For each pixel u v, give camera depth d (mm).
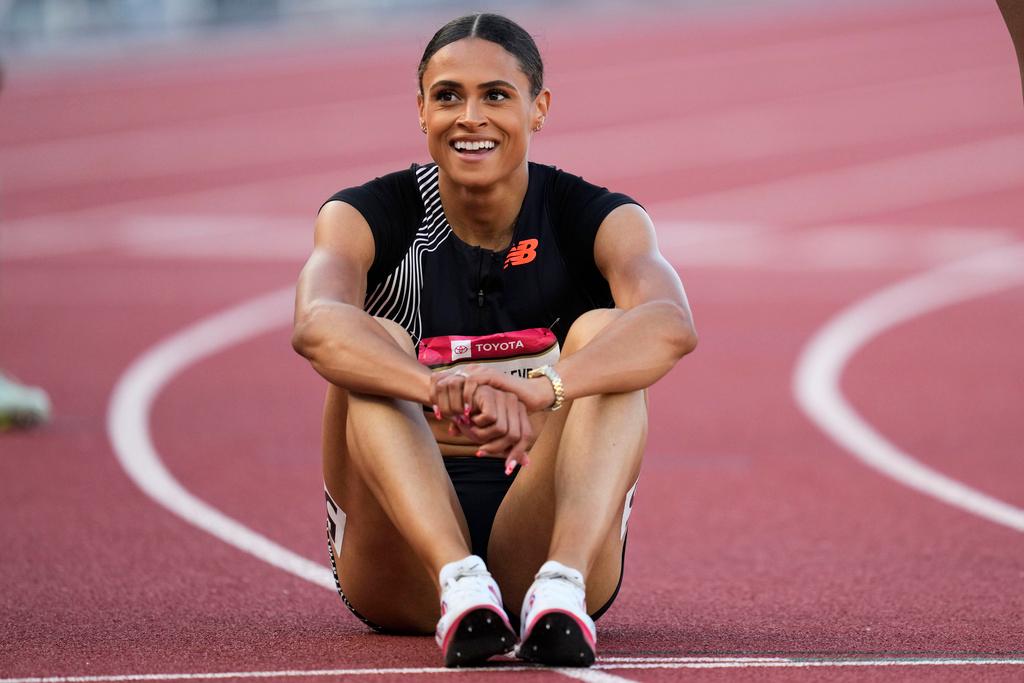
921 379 24094
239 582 12828
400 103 63781
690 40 81562
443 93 9656
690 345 9453
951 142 54969
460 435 10250
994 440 20094
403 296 10125
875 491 17328
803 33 83188
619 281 9852
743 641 10359
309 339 9172
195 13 86312
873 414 21750
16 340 26750
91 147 54000
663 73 71312
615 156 52094
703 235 38875
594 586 9633
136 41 84375
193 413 21469
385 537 9633
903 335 27578
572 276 10203
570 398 9078
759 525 15695
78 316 28859
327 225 9977
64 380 23672
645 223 10109
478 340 10078
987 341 27047
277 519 15648
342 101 64562
